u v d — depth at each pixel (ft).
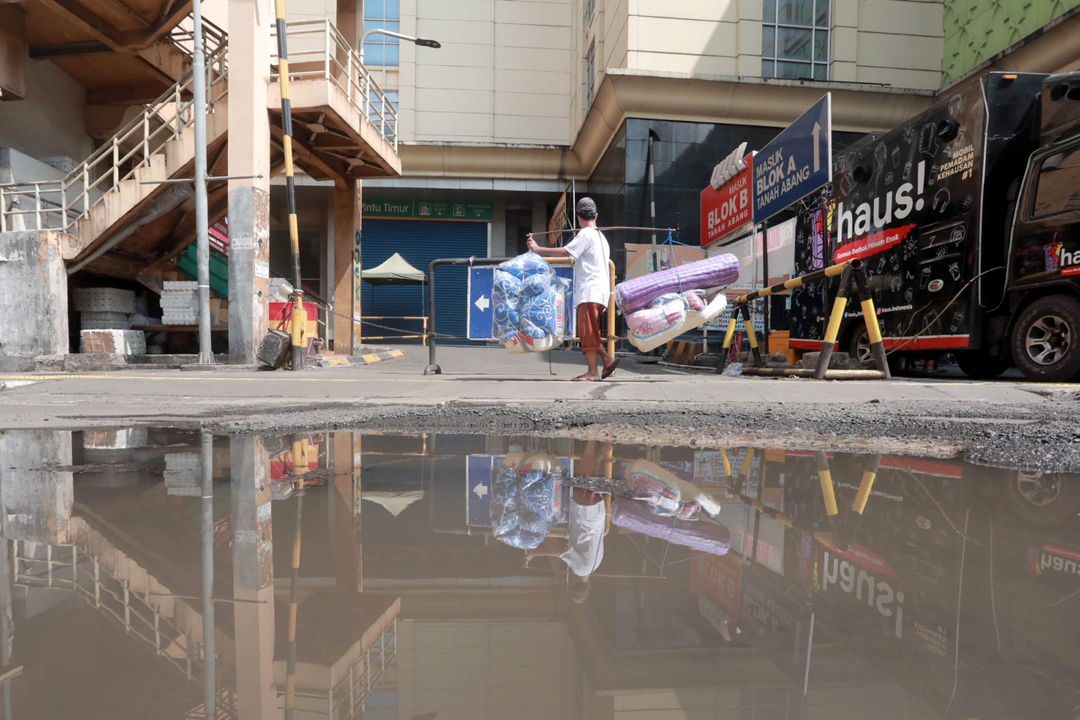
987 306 19.72
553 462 6.77
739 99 44.09
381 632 2.44
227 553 3.58
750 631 2.43
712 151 44.96
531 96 60.80
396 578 3.13
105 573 3.22
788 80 43.45
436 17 59.88
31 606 2.72
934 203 21.20
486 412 10.75
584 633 2.41
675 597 2.84
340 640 2.37
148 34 33.01
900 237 22.75
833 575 3.18
